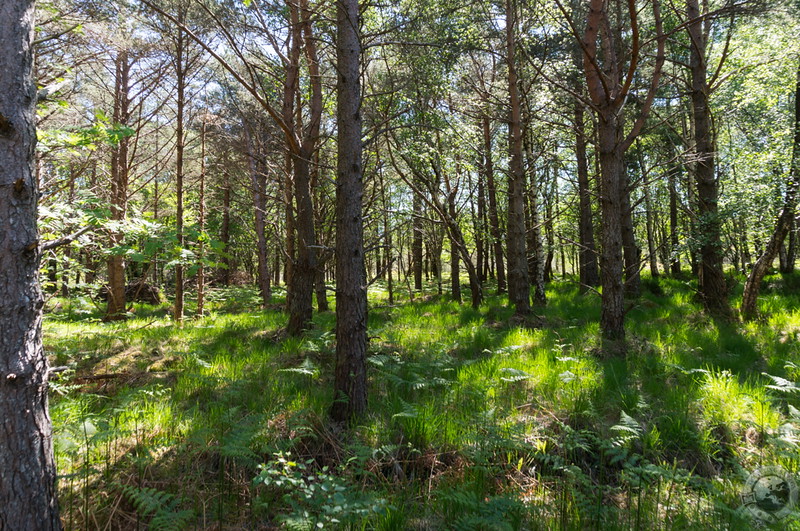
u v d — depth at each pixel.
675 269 20.61
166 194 16.50
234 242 23.03
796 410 4.64
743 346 7.20
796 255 21.97
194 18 7.82
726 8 6.72
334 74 10.86
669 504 3.65
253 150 13.62
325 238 14.05
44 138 5.07
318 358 6.93
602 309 8.01
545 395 5.50
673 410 5.05
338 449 4.37
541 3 9.59
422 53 9.18
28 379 2.46
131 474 3.86
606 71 8.51
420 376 6.08
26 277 2.49
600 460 4.31
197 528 3.44
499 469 4.19
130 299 17.42
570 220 19.86
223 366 6.49
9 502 2.34
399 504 3.64
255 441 4.27
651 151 17.64
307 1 8.24
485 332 8.68
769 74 11.14
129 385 5.81
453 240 12.63
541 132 13.47
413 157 11.18
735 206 9.64
